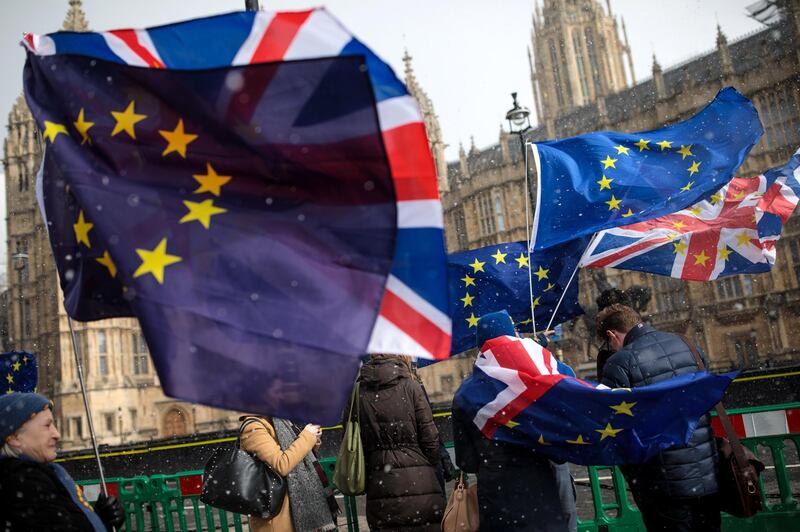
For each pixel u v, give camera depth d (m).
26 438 3.38
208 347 3.18
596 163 6.24
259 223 3.38
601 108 63.34
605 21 98.44
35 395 3.47
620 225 6.04
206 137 3.42
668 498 4.34
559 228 6.11
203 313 3.23
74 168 3.46
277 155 3.36
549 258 6.68
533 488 4.50
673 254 6.78
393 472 4.99
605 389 4.26
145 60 3.63
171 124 3.45
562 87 95.31
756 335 51.62
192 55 3.58
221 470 5.02
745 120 6.35
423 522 4.94
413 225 3.37
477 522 4.83
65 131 3.55
